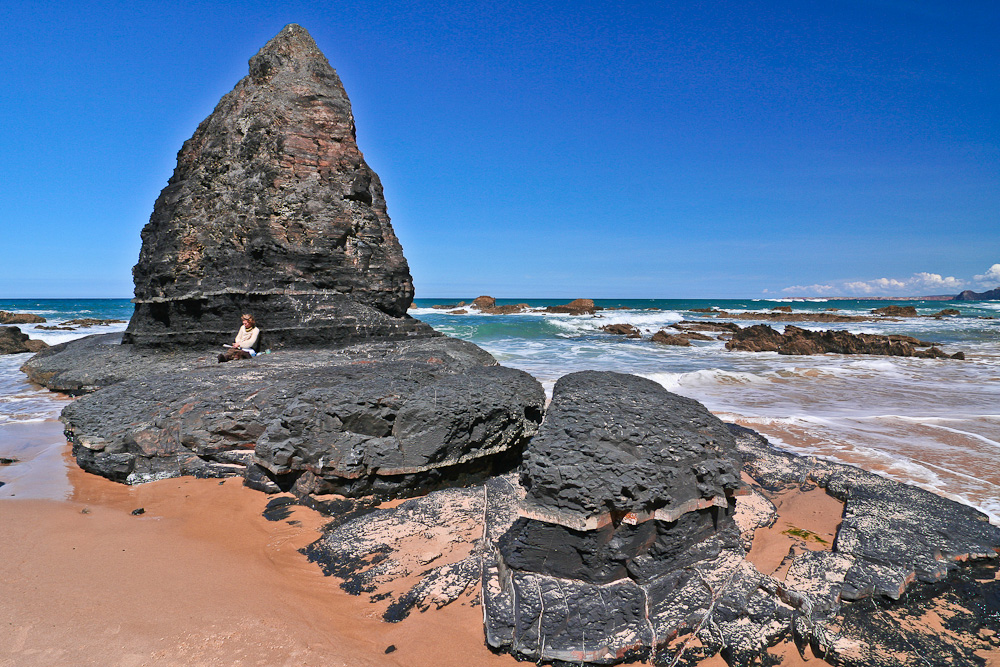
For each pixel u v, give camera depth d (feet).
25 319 104.01
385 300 36.24
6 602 9.87
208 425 17.28
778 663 8.83
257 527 13.69
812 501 14.46
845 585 10.01
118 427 17.71
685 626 9.21
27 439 22.20
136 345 34.88
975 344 75.77
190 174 36.37
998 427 24.88
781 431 24.14
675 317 132.16
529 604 9.31
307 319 32.07
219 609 9.87
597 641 8.80
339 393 15.25
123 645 8.80
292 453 15.02
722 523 11.50
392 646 9.11
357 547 12.09
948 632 9.23
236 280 32.50
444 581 10.59
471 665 8.71
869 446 21.65
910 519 12.50
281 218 32.76
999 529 12.15
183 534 13.12
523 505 10.14
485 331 87.71
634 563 9.98
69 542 12.47
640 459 10.41
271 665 8.45
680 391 36.27
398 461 14.93
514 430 17.12
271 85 34.81
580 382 14.25
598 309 167.73
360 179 35.19
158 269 34.01
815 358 57.16
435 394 15.52
